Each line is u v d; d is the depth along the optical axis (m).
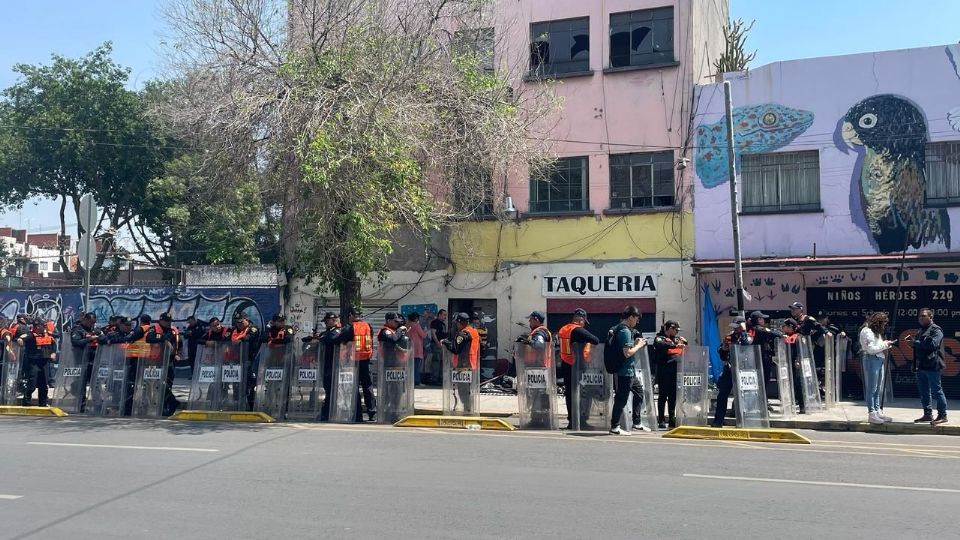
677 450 10.73
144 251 31.69
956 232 17.03
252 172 15.23
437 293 20.53
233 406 14.52
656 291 19.05
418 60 16.55
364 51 15.43
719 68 19.91
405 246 19.27
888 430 13.21
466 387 13.72
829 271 17.81
